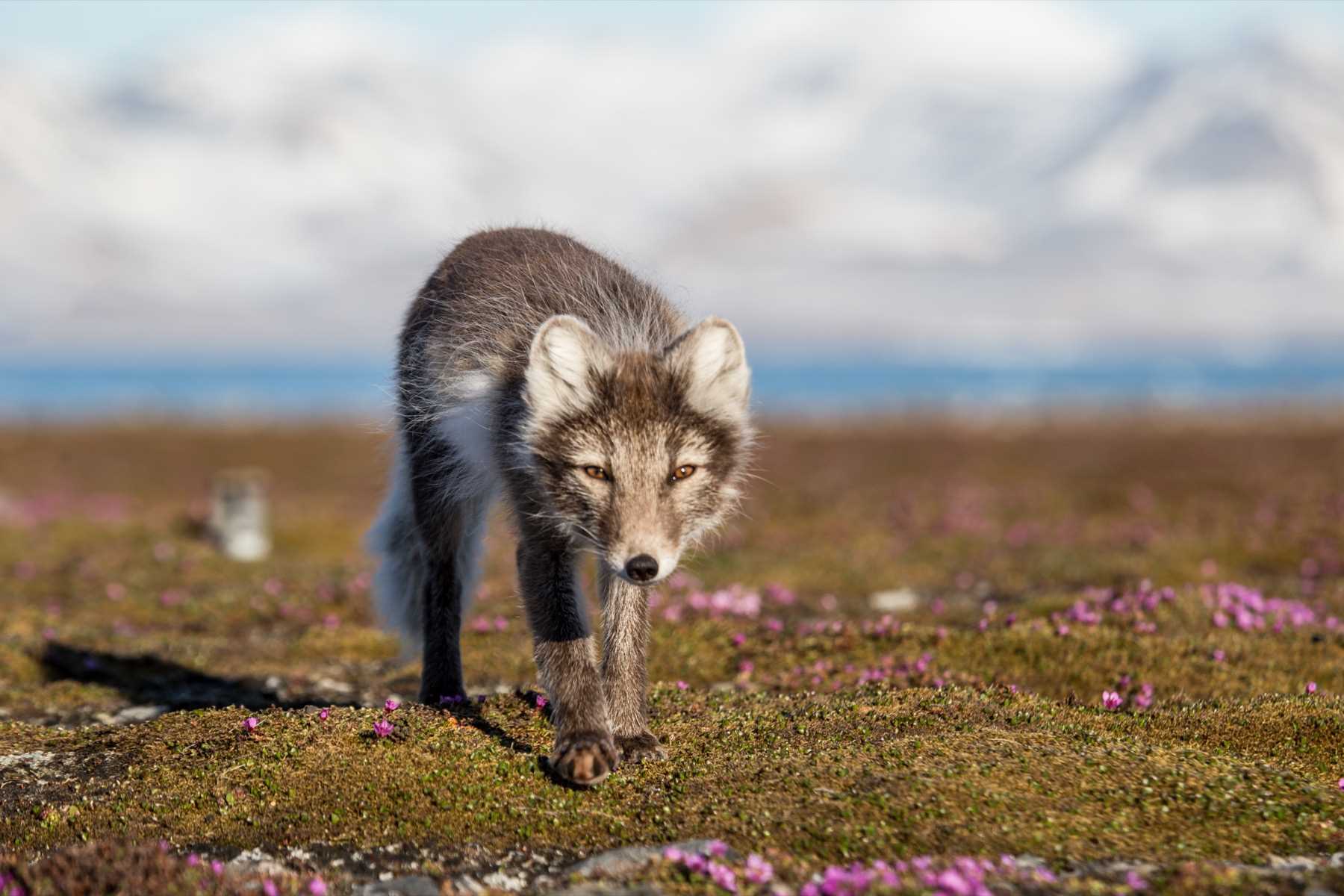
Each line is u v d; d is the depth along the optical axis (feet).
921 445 297.74
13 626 79.61
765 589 93.86
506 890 35.32
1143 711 49.70
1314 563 101.76
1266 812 38.14
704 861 34.47
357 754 44.34
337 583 96.89
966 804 38.11
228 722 49.52
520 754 44.24
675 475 42.93
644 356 44.45
